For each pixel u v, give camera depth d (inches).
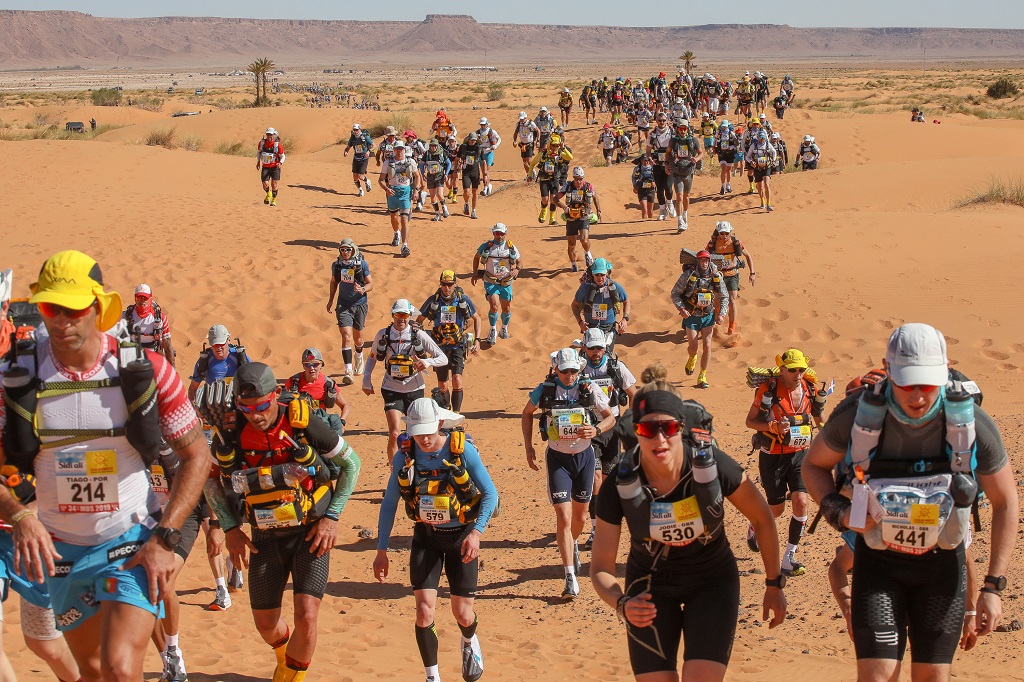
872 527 170.6
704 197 1135.0
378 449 538.0
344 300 639.1
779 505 344.2
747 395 587.2
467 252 848.3
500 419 575.8
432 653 250.4
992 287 689.6
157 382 163.0
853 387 222.4
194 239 856.3
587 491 345.4
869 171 1171.9
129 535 167.5
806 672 252.8
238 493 216.4
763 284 732.7
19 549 155.2
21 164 1178.6
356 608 345.7
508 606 342.6
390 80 7440.9
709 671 171.6
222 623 324.2
